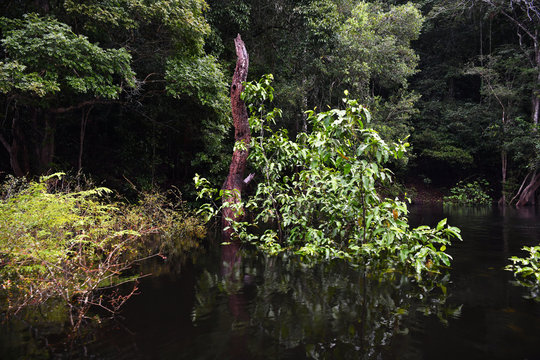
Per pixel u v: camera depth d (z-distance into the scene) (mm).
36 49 5559
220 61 10289
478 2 17000
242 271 3250
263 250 4379
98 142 11289
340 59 11938
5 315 2107
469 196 18172
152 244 4797
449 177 21000
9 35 6062
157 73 8219
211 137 9133
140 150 10484
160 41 8172
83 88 5977
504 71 17984
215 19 10039
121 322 2010
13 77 5316
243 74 5660
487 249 4426
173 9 7023
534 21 16547
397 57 13961
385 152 3561
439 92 20000
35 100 6902
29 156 9070
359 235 4195
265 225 6992
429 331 1871
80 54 6000
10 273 2646
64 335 1829
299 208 5031
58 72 6137
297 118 12266
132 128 10789
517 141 15172
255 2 11234
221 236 5609
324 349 1667
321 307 2252
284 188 5586
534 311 2168
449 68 19516
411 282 2852
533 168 15281
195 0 7539
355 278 2992
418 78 20828
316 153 4551
